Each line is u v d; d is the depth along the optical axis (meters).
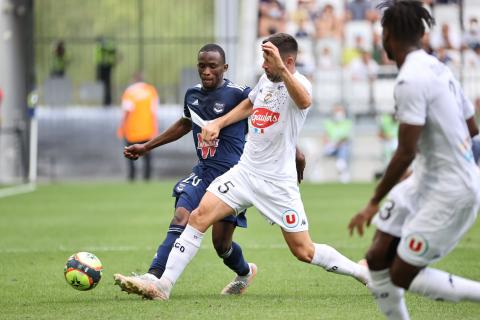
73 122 96.62
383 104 91.38
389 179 20.12
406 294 28.72
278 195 26.95
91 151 95.50
